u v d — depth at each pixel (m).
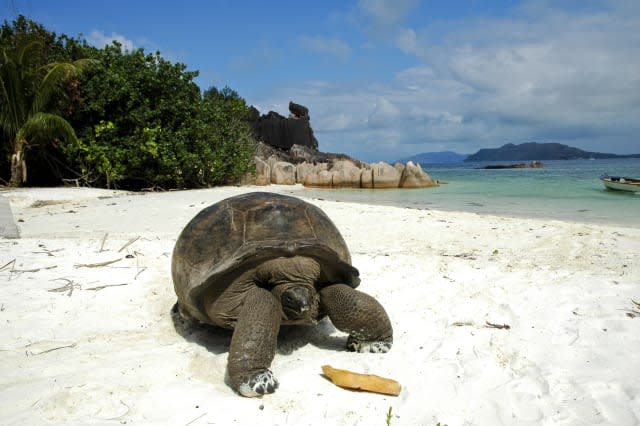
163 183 20.28
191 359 3.86
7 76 16.62
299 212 4.16
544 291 5.43
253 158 28.56
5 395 3.16
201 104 21.03
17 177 17.23
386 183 25.92
